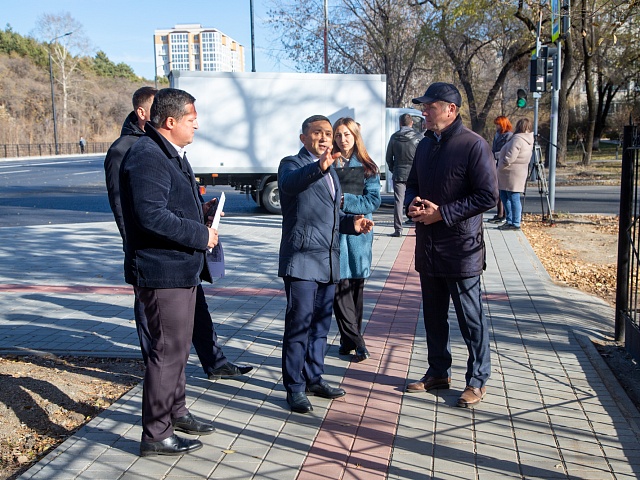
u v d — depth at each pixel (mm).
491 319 6246
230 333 5934
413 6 28844
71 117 80062
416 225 4457
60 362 5230
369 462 3559
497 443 3770
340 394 4449
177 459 3605
